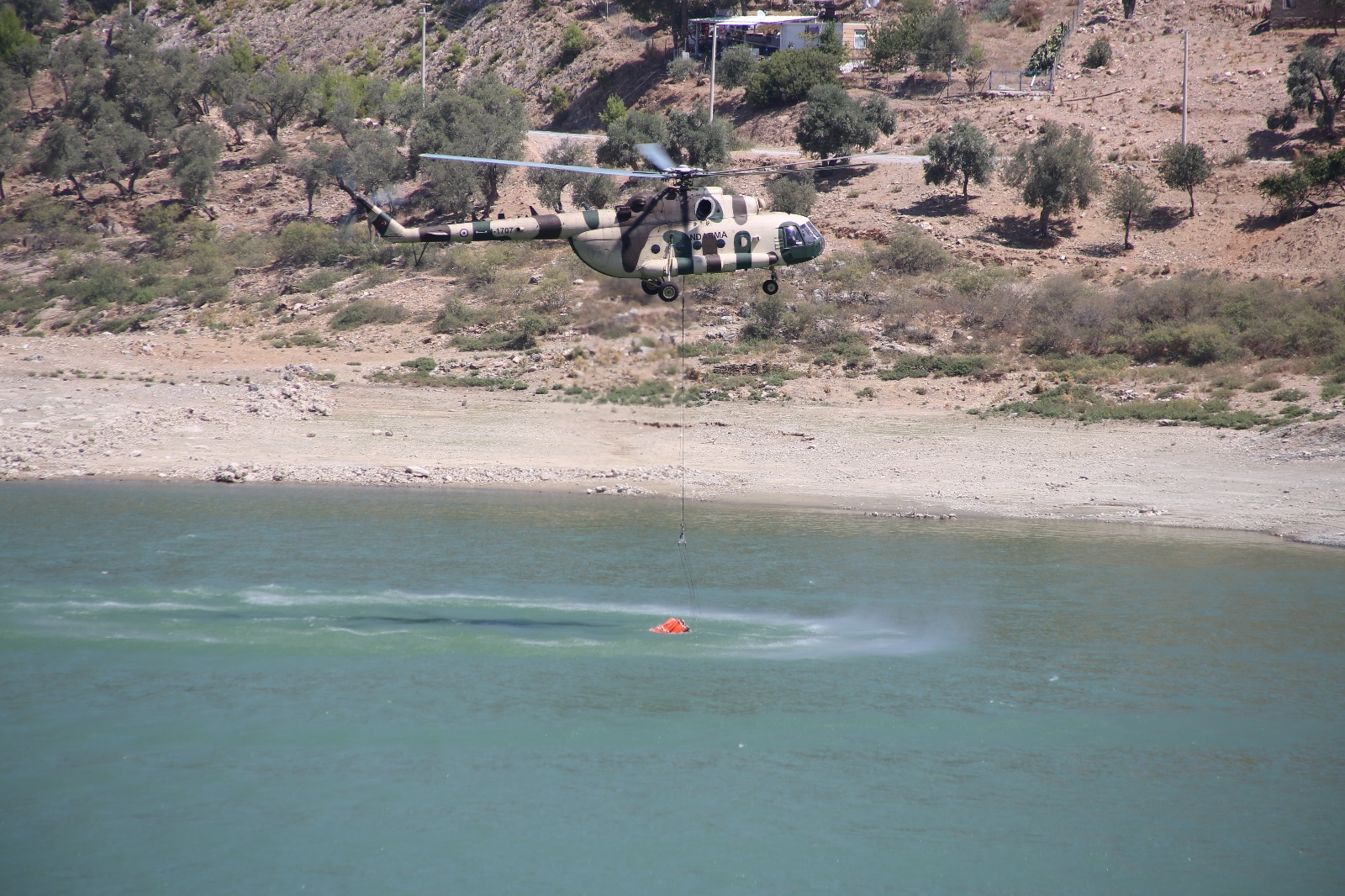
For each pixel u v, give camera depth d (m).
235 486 76.06
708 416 94.75
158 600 49.91
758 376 103.94
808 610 49.53
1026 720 38.38
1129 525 65.94
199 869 29.84
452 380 108.12
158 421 91.06
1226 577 54.34
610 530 63.72
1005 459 81.00
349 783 34.28
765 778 34.78
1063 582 53.69
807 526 65.31
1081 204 131.75
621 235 45.28
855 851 30.95
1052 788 34.16
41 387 105.19
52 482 76.06
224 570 54.66
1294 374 92.69
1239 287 108.38
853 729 37.81
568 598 50.91
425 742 36.78
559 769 35.34
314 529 63.41
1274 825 32.03
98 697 39.72
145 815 32.31
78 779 34.22
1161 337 100.69
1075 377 98.06
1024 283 117.50
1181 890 28.75
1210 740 36.81
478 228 44.81
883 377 102.19
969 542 61.72
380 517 66.62
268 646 44.62
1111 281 118.62
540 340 116.62
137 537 60.75
